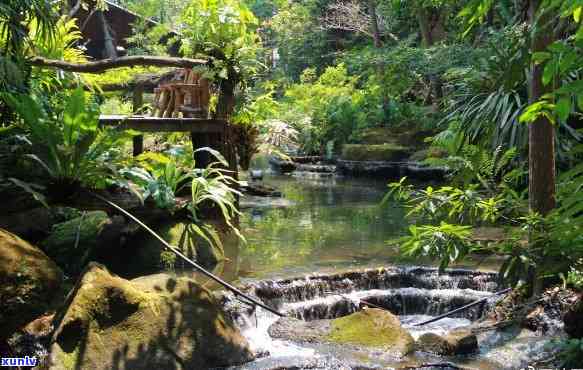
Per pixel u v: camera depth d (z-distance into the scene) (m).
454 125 7.13
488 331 4.01
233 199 5.45
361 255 5.96
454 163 3.83
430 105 15.86
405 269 5.39
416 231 3.69
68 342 3.21
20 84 4.50
